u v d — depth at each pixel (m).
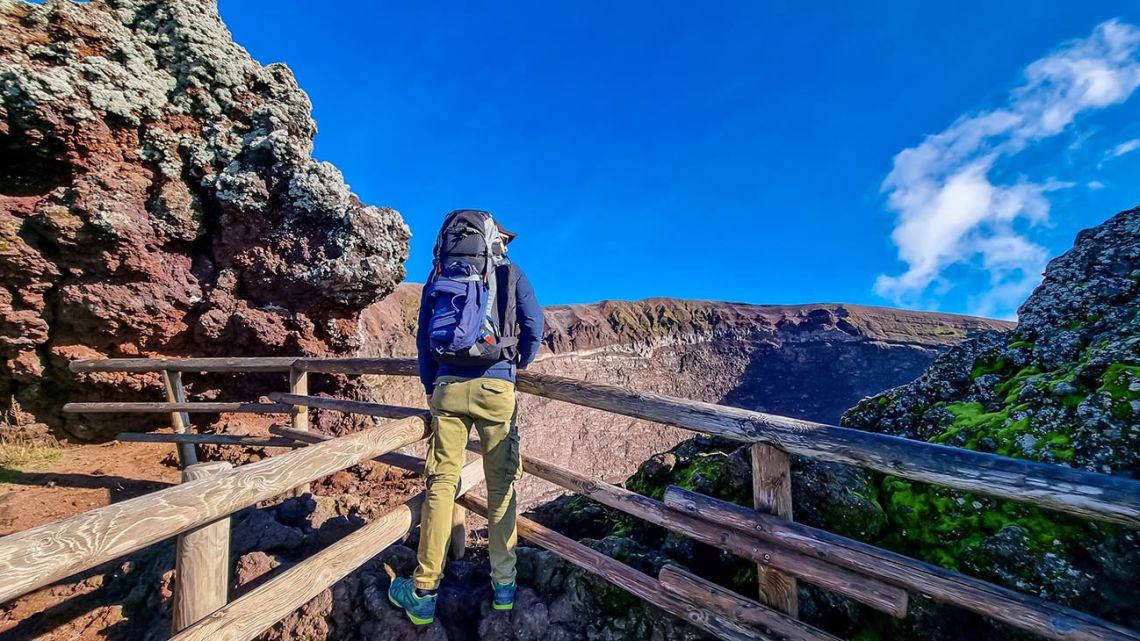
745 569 2.83
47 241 6.21
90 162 6.46
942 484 1.79
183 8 7.35
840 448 1.99
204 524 1.81
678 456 4.26
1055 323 3.50
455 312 2.30
